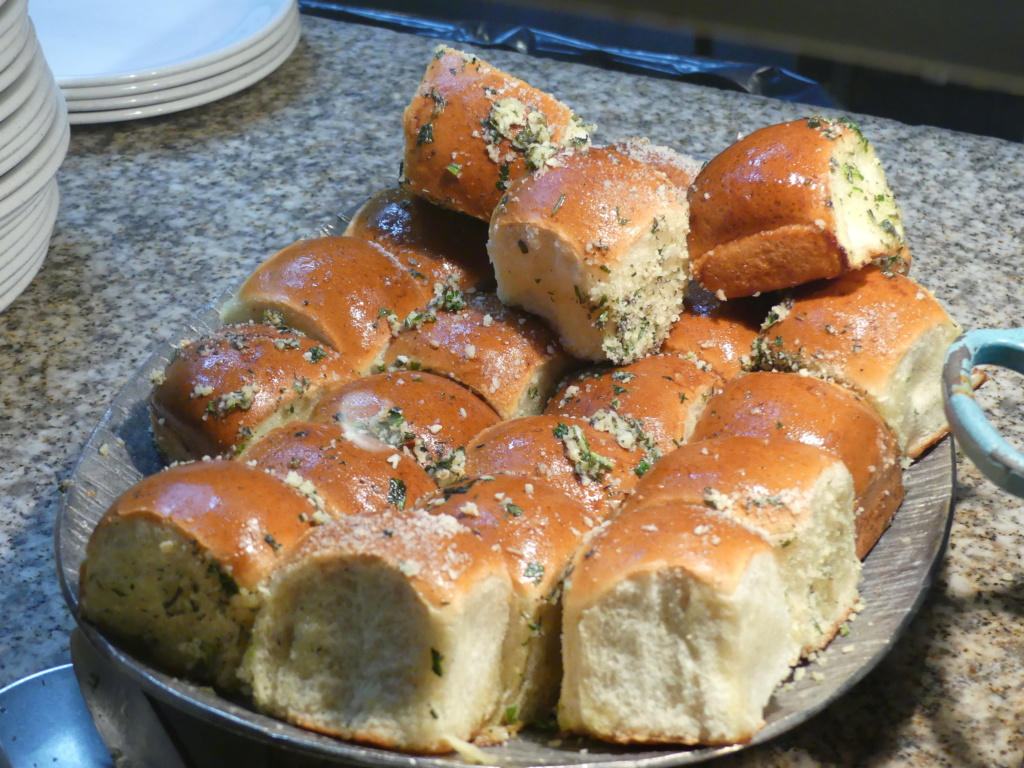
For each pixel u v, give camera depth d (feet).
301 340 1.65
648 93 2.73
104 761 1.39
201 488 1.31
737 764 1.33
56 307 2.06
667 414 1.56
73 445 1.80
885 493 1.48
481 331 1.67
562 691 1.28
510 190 1.65
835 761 1.33
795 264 1.59
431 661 1.22
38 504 1.71
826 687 1.28
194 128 2.66
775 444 1.39
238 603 1.29
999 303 2.00
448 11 3.14
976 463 1.14
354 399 1.56
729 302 1.70
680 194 1.65
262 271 1.76
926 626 1.47
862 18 1.77
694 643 1.23
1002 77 1.79
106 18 2.75
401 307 1.74
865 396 1.53
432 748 1.24
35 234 2.06
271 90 2.83
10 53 1.79
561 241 1.58
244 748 1.37
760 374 1.55
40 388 1.89
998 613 1.49
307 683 1.28
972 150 2.50
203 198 2.38
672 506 1.31
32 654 1.51
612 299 1.59
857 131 1.67
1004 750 1.34
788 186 1.57
